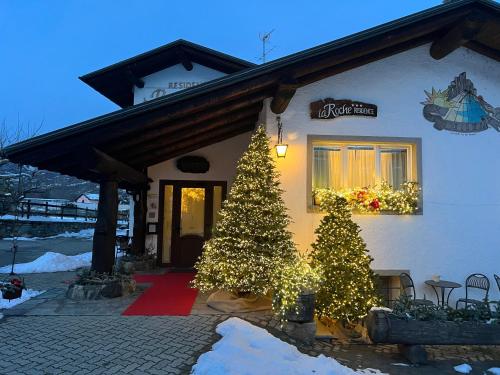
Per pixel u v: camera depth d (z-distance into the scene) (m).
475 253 6.68
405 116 6.82
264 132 6.24
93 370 3.54
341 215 5.61
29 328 4.57
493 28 6.34
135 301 5.86
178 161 9.57
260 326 4.87
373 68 6.84
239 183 6.06
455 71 6.98
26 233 21.95
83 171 6.78
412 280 6.38
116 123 5.34
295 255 5.80
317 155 6.84
